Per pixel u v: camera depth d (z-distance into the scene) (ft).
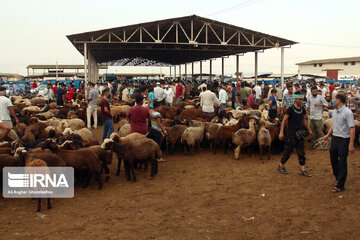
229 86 63.31
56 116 46.57
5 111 27.63
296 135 23.44
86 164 21.38
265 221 16.48
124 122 37.04
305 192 20.57
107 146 22.35
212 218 16.98
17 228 16.03
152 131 27.76
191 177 24.64
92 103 45.44
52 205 19.21
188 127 31.35
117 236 15.06
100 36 78.74
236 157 29.50
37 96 83.25
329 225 15.85
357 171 25.09
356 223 15.98
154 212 17.92
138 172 26.35
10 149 22.39
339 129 20.38
